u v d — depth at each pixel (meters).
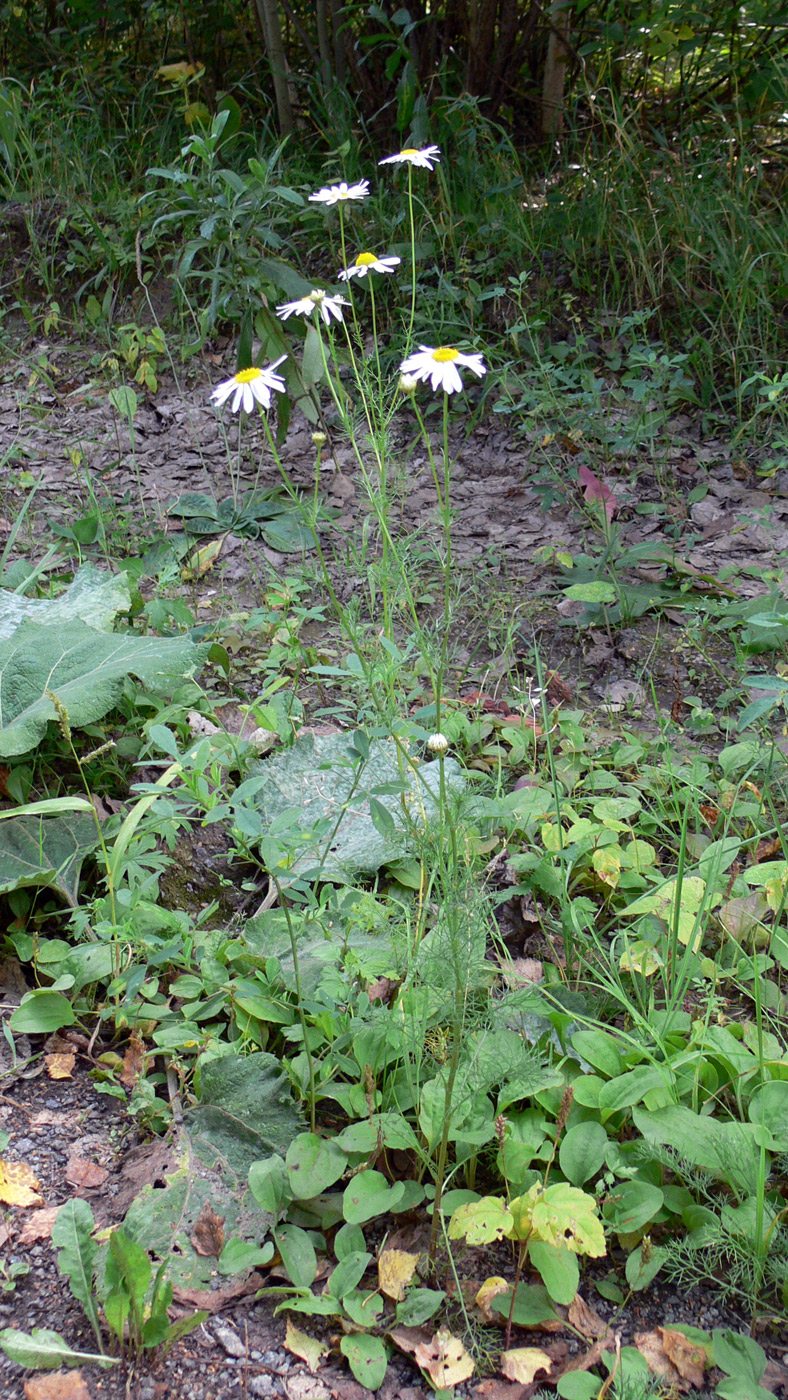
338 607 2.17
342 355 4.30
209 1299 1.47
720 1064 1.70
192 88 6.61
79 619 2.49
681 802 2.36
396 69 5.79
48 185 5.91
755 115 5.54
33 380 4.71
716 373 4.38
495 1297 1.46
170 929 1.97
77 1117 1.74
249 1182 1.57
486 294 4.52
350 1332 1.42
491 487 4.06
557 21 5.67
